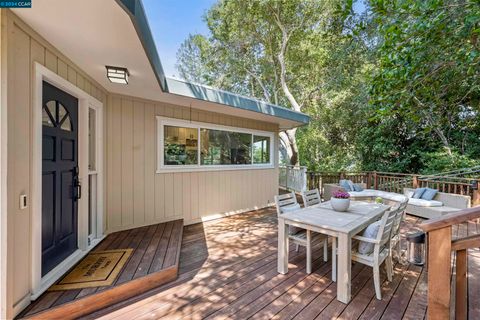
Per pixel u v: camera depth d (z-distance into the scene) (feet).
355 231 7.84
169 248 10.39
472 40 7.11
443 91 8.86
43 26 6.18
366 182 25.98
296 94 36.65
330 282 8.54
